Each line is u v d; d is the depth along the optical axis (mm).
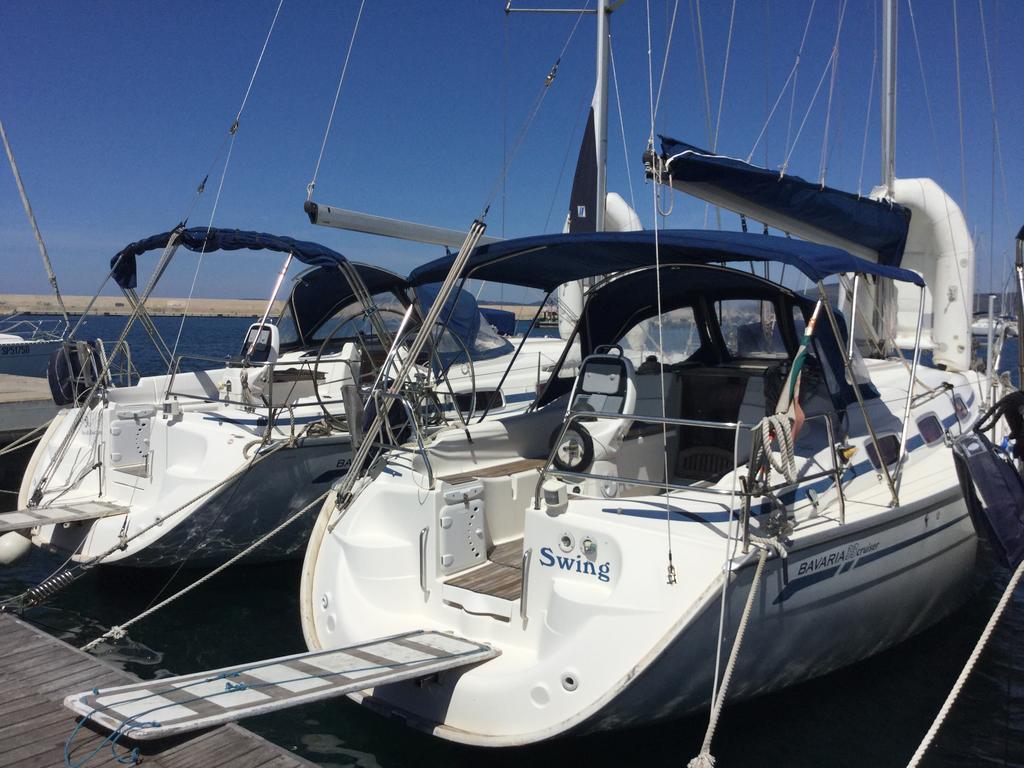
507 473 4730
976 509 4188
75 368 7082
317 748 4258
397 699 3822
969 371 7281
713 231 4430
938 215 7273
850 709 4605
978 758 4184
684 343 5930
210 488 6031
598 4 8352
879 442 4988
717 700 3355
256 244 6785
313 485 6633
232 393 7852
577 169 8641
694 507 3852
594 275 5590
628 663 3387
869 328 5840
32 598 5574
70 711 3820
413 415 4602
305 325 8672
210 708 3193
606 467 4527
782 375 4953
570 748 4043
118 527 6145
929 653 5285
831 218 6094
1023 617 5836
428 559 4188
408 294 8539
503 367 8836
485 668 3680
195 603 6449
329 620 4250
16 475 9109
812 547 3924
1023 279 4652
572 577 3742
